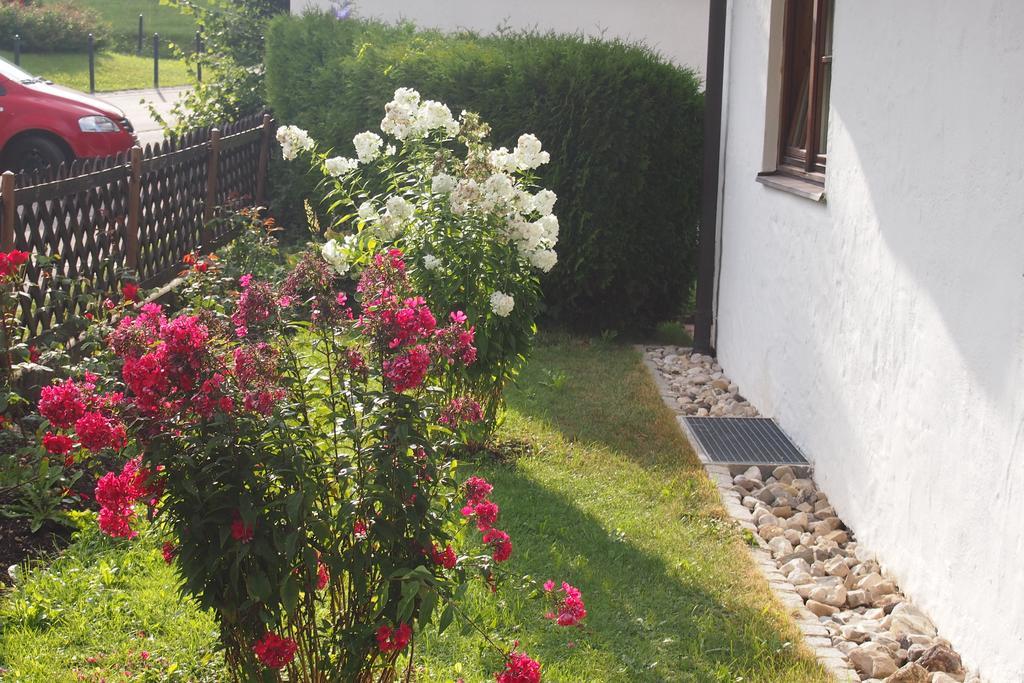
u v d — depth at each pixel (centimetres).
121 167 691
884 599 447
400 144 904
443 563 295
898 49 469
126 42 3447
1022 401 348
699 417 695
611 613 409
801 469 598
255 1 1202
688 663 378
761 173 708
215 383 267
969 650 384
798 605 441
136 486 273
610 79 845
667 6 1226
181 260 811
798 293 627
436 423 311
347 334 303
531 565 439
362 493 281
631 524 502
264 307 292
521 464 568
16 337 484
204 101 1138
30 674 327
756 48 732
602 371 794
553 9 1229
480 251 540
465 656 361
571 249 868
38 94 1166
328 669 297
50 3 3478
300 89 975
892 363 471
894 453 467
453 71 873
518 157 578
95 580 389
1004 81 367
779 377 671
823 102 631
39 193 578
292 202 1008
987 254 378
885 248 482
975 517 382
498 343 554
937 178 424
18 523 428
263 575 270
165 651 349
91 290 644
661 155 873
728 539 507
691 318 1012
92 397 289
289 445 275
